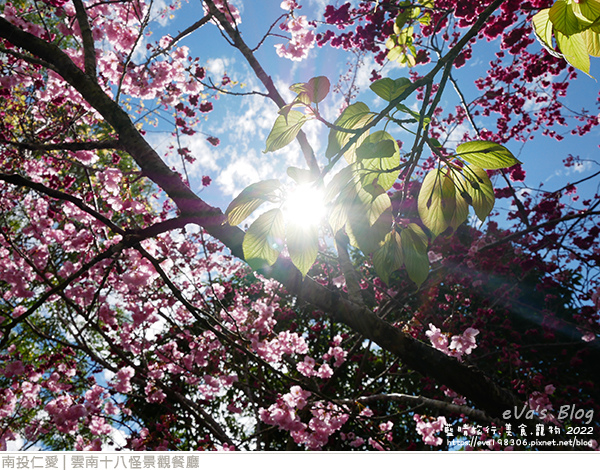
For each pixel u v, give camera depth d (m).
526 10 4.13
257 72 3.77
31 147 3.08
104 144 2.92
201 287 5.89
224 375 5.85
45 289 4.98
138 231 1.95
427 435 5.68
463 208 0.76
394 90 0.66
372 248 0.72
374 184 0.70
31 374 5.61
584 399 7.31
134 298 5.62
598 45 0.57
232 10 4.32
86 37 2.68
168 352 5.82
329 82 0.64
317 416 4.27
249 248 0.68
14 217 6.14
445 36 4.34
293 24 4.30
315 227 0.67
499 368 7.06
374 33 3.90
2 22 2.36
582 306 5.81
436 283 6.16
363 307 2.10
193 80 4.52
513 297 6.95
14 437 5.68
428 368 2.06
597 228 6.07
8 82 4.17
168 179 1.99
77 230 5.19
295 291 2.04
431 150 0.73
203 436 8.03
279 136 0.66
